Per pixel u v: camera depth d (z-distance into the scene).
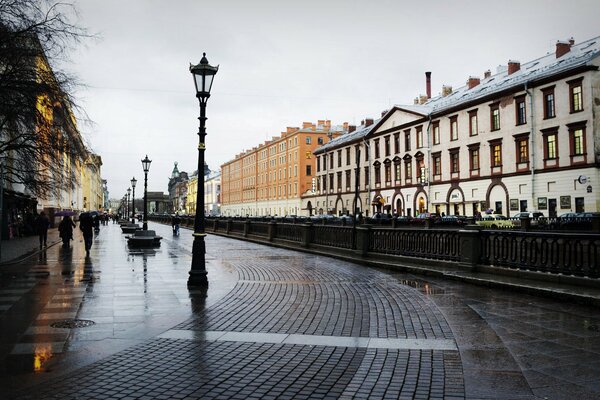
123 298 9.70
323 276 13.38
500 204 47.12
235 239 33.25
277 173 102.06
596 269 9.45
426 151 57.81
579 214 32.00
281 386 4.84
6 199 30.33
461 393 4.62
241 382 4.95
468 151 51.22
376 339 6.62
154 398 4.52
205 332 7.00
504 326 7.31
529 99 43.78
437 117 56.09
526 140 44.38
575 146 40.03
